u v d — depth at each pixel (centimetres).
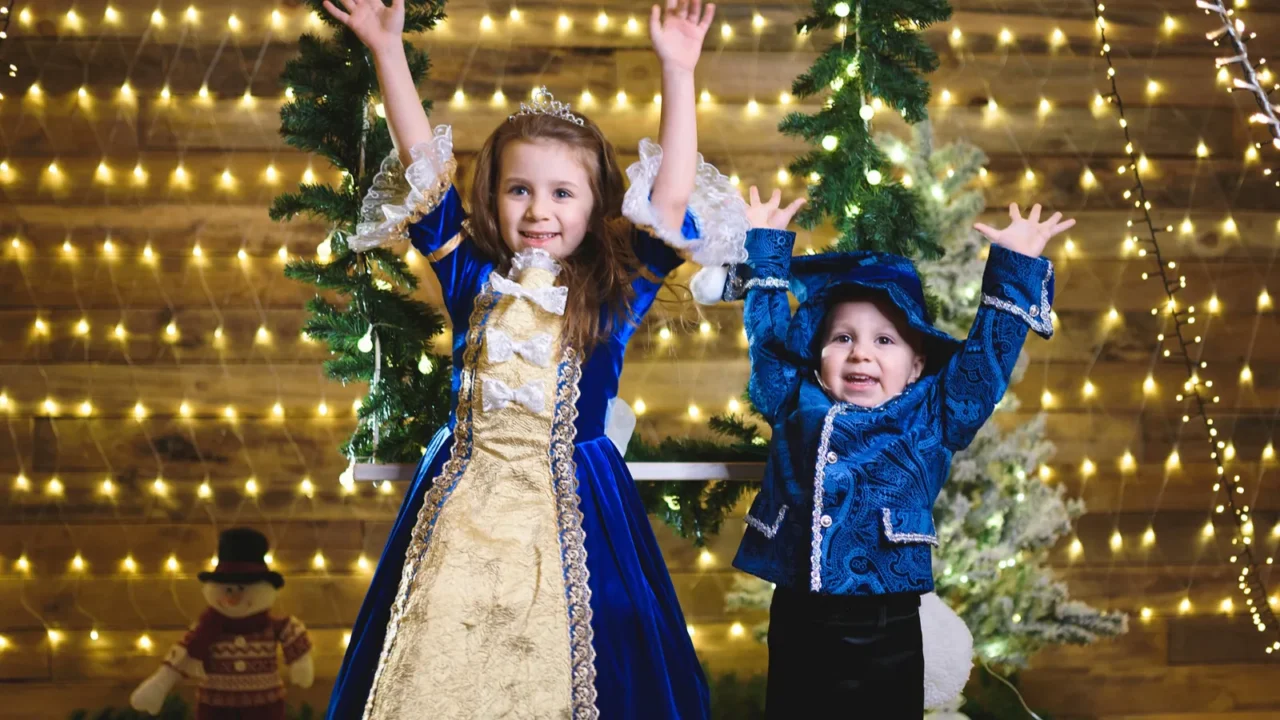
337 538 323
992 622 258
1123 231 340
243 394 327
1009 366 185
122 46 329
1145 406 336
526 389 171
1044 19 343
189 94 329
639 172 172
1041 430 274
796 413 191
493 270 181
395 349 218
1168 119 343
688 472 209
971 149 273
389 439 215
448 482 171
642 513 181
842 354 190
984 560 253
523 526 167
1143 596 328
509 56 331
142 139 328
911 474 183
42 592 317
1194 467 335
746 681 298
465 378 176
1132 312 338
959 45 340
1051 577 301
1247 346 340
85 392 324
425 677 156
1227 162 343
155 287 328
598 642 165
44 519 321
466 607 161
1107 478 333
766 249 200
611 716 163
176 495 323
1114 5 344
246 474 325
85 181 327
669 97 176
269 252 329
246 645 264
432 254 182
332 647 317
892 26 222
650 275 182
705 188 184
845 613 183
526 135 175
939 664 219
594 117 331
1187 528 332
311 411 328
